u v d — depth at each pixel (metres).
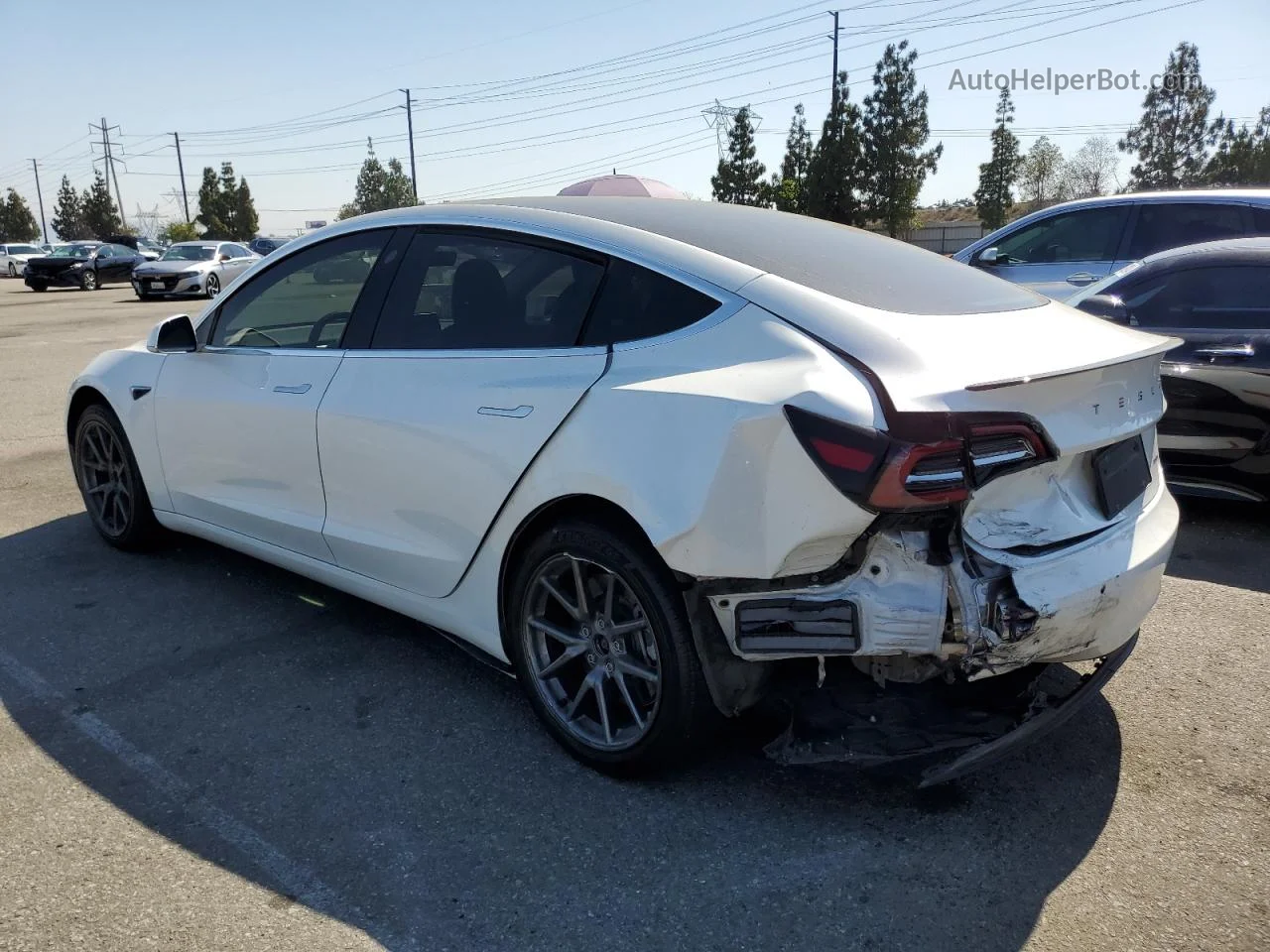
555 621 3.04
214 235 77.12
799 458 2.31
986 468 2.31
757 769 2.95
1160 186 51.78
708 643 2.62
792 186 48.50
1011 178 51.62
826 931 2.28
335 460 3.47
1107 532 2.65
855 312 2.60
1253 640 3.79
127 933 2.26
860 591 2.37
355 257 3.63
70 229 93.31
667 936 2.27
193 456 4.16
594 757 2.90
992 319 2.79
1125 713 3.25
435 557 3.21
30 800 2.79
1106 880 2.44
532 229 3.15
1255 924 2.29
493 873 2.49
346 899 2.39
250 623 4.02
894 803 2.77
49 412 8.60
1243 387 4.87
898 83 45.72
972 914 2.33
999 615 2.35
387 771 2.95
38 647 3.79
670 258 2.85
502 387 2.96
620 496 2.61
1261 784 2.84
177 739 3.13
